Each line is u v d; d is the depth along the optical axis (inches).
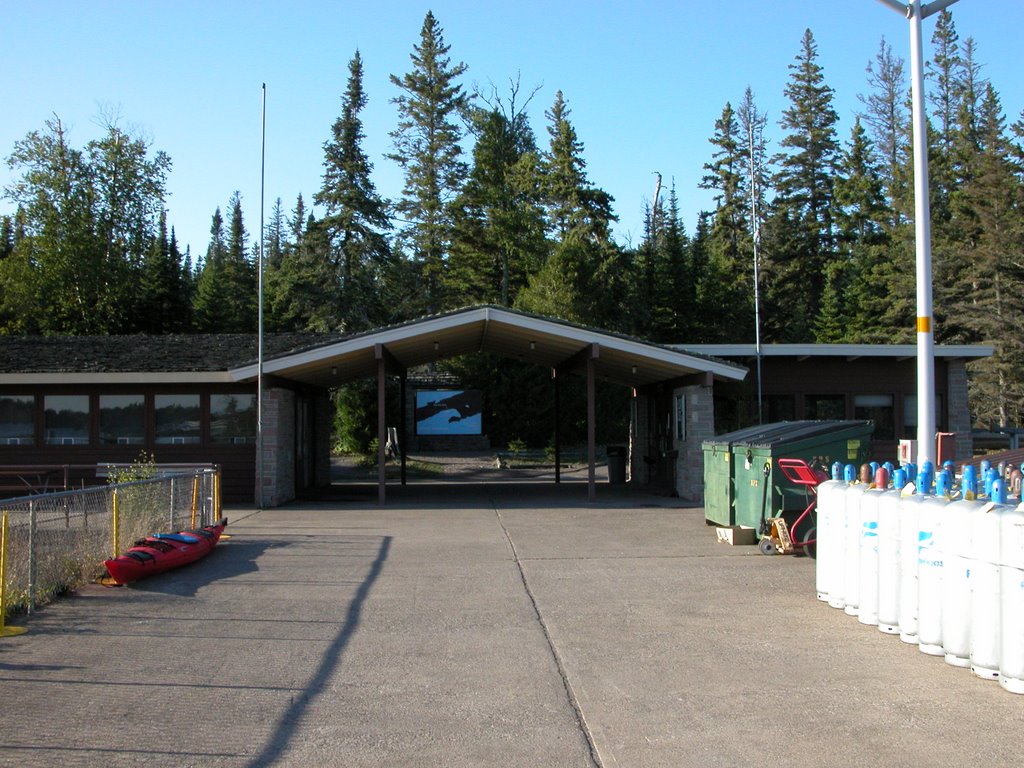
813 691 245.0
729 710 230.8
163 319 2071.9
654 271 1950.1
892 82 2412.6
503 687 252.4
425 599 369.1
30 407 796.6
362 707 235.6
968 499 266.2
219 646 296.0
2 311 1884.8
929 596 275.4
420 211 2134.6
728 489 542.6
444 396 1587.1
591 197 1860.2
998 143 1657.2
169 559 422.9
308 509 733.9
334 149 1846.7
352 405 1550.2
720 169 2470.5
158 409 797.2
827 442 482.0
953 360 887.7
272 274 2191.2
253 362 729.0
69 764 197.0
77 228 1937.7
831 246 2223.2
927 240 394.0
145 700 240.8
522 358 1018.1
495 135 2022.6
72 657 282.7
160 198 2114.9
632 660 278.2
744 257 2190.0
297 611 347.3
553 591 385.4
